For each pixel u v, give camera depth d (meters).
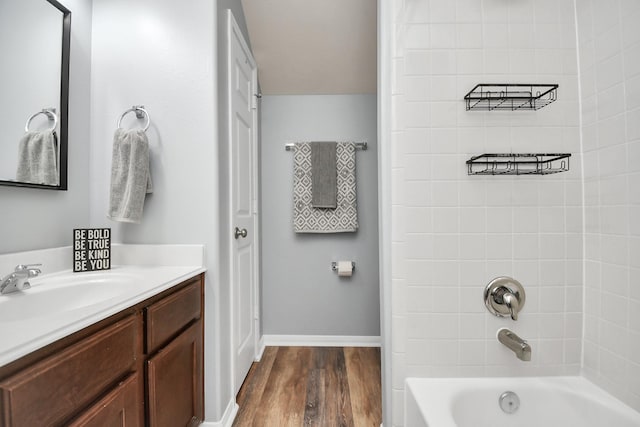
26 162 1.12
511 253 1.20
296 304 2.34
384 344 1.32
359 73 2.24
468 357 1.20
